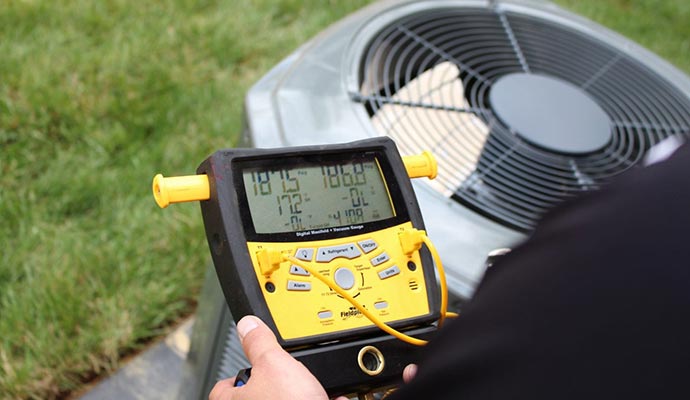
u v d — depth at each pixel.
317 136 1.24
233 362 1.32
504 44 1.60
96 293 2.00
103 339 1.91
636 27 3.89
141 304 2.01
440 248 1.10
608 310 0.47
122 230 2.15
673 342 0.44
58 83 2.59
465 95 1.53
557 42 1.66
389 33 1.55
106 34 2.90
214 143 2.53
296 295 0.87
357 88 1.36
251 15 3.22
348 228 0.93
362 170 0.97
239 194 0.88
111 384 1.90
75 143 2.44
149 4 3.11
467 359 0.50
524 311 0.49
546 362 0.47
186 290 2.14
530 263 0.52
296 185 0.93
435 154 1.30
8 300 1.95
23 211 2.15
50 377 1.82
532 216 1.23
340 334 0.86
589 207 0.53
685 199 0.48
